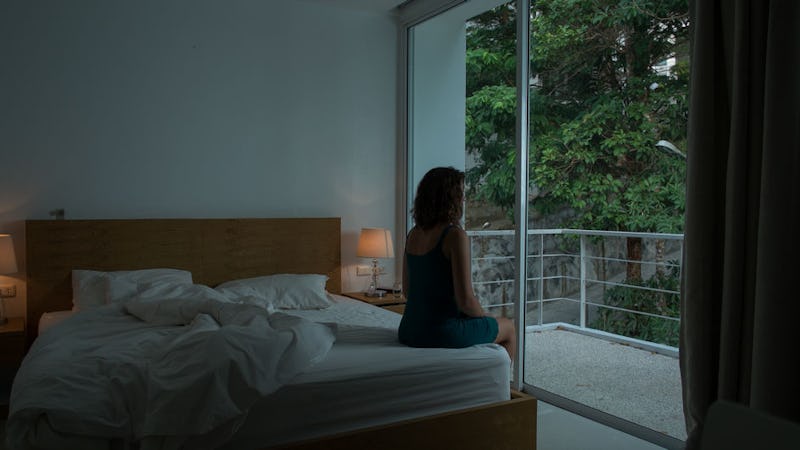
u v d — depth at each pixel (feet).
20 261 11.82
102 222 12.23
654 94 13.66
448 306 8.00
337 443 6.62
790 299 6.85
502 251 16.55
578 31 15.37
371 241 14.55
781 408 6.82
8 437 5.64
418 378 7.42
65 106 12.09
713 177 7.79
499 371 8.09
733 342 7.34
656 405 11.55
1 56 11.53
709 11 7.70
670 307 13.98
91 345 7.94
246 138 13.96
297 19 14.51
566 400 11.16
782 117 6.86
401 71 15.87
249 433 6.39
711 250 7.77
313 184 14.84
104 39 12.41
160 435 5.78
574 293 16.22
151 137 12.91
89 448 5.78
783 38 6.87
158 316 9.44
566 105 15.70
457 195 8.01
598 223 15.17
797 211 6.89
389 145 15.92
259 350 6.62
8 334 10.48
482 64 16.58
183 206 13.29
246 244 13.76
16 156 11.71
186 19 13.21
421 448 7.18
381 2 14.64
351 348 7.89
